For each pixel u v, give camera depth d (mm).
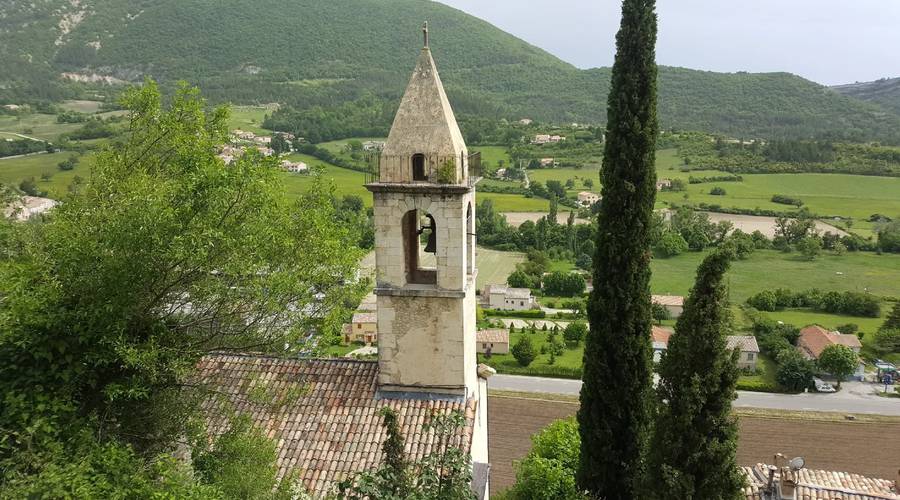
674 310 86500
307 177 122125
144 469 14148
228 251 16844
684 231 122250
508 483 40188
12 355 15438
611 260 23297
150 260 15719
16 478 12477
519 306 90312
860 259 114312
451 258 19906
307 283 21328
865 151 179500
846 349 63281
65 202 24938
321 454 19188
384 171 19828
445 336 20422
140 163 25719
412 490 10688
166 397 17016
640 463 22781
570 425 30797
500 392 58562
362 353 67312
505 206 141750
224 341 19438
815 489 24281
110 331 15609
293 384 21500
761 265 111625
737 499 16359
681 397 16234
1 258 22828
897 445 48188
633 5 22328
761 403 57781
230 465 15828
